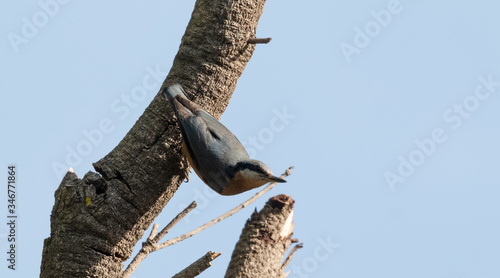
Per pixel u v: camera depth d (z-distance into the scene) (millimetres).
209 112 10516
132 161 9672
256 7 10336
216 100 10500
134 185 9547
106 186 9477
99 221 9219
